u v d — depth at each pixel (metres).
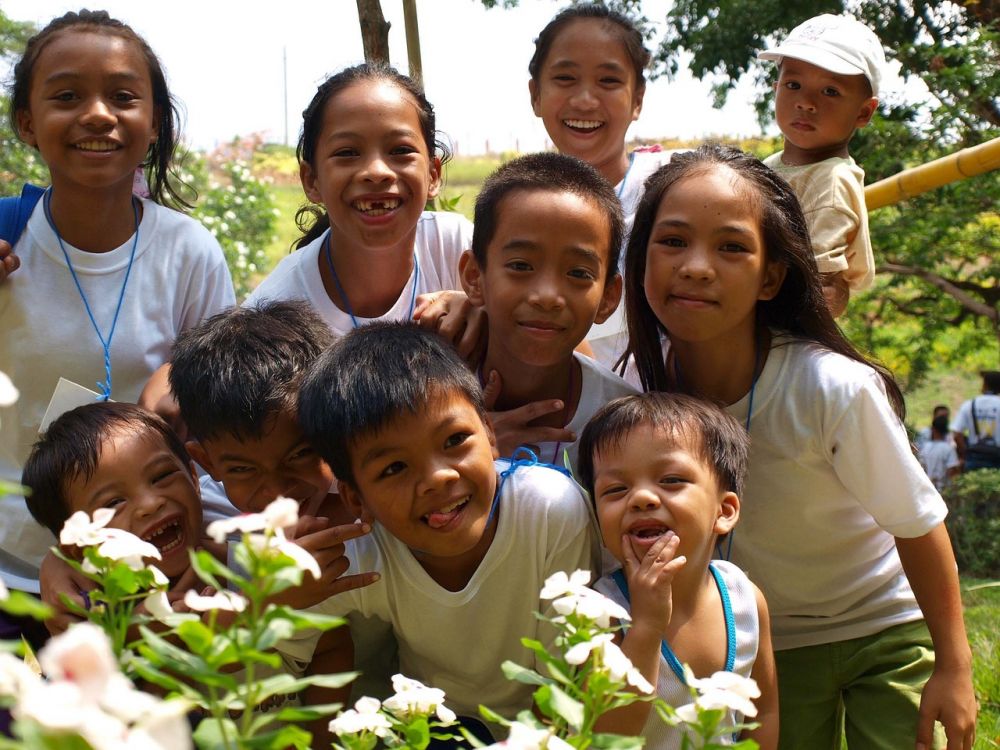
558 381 2.90
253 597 1.38
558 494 2.47
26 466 2.64
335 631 2.61
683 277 2.64
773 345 2.82
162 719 1.06
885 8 9.64
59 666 1.01
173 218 3.27
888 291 10.72
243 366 2.54
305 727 2.60
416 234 3.39
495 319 2.80
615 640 2.43
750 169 2.77
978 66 8.82
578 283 2.74
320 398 2.35
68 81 3.00
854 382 2.68
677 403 2.52
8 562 3.02
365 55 4.24
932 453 10.53
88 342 3.08
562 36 4.13
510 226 2.74
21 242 3.13
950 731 2.64
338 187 3.05
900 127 8.80
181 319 3.24
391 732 1.83
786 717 2.97
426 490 2.27
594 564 2.59
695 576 2.45
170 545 2.59
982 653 4.72
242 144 16.61
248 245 12.10
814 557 2.84
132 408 2.68
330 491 2.65
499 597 2.47
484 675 2.57
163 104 3.27
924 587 2.71
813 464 2.74
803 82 4.01
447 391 2.30
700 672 2.42
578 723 1.48
